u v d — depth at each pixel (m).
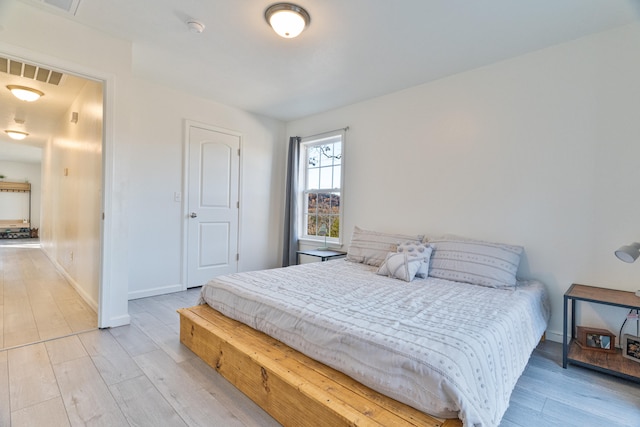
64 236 4.24
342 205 4.00
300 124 4.59
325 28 2.29
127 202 2.59
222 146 4.04
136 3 2.05
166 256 3.58
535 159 2.56
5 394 1.63
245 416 1.51
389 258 2.74
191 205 3.78
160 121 3.48
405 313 1.67
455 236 2.98
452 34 2.34
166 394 1.66
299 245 4.59
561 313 2.44
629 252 1.86
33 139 6.04
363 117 3.80
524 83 2.62
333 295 1.99
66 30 2.24
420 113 3.28
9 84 3.28
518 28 2.25
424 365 1.18
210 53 2.70
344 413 1.17
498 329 1.50
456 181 3.01
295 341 1.65
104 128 2.46
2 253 6.06
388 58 2.73
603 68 2.27
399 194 3.44
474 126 2.89
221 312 2.21
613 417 1.54
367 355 1.34
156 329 2.53
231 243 4.19
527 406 1.63
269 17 2.13
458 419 1.12
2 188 8.61
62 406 1.54
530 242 2.59
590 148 2.32
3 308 2.95
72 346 2.20
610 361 2.00
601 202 2.28
